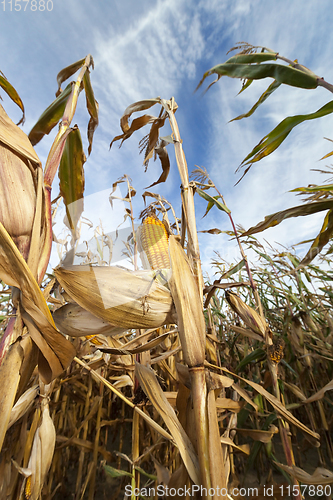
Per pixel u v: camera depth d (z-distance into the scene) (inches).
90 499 86.9
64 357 45.0
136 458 74.6
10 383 38.0
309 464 112.8
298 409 142.2
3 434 35.6
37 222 43.3
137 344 78.4
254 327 84.9
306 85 72.4
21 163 44.2
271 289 175.0
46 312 41.1
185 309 55.5
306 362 119.7
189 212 68.4
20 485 65.8
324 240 82.6
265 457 114.7
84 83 75.5
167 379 114.9
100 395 103.0
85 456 115.3
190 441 54.2
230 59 85.6
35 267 42.6
